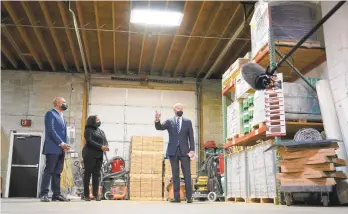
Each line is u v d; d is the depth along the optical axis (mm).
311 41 5422
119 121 11844
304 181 4094
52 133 5348
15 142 11258
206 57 10680
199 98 12445
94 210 3008
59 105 5672
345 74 4840
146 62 11609
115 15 8469
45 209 3084
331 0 5297
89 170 5969
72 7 8000
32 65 11727
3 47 9820
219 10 7746
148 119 12023
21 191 10945
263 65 5832
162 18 8133
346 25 4984
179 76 12516
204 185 8773
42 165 11203
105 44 10164
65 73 11922
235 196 6477
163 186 9828
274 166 4754
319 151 4055
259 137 5578
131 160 9797
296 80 6594
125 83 12227
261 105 5051
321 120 5113
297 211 2957
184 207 3748
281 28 5367
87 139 5973
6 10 8297
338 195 4223
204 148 11531
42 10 7746
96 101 11883
